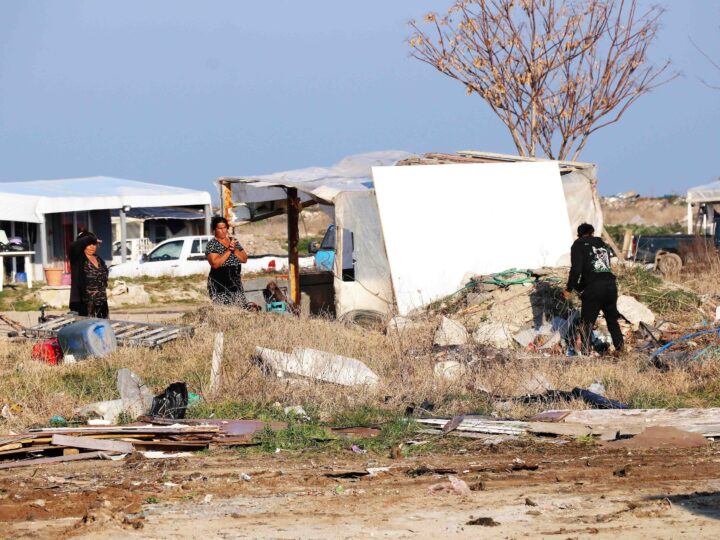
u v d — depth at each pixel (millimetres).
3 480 28969
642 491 26578
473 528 23016
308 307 65625
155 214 132250
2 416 37438
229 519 24312
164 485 28094
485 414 38375
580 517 23844
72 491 27422
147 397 38812
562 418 36906
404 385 41469
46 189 114000
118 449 32438
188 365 44156
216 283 57281
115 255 123375
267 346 46281
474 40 90375
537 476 28828
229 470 30156
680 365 45438
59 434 32625
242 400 39656
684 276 72375
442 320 53188
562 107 90875
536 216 64750
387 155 70312
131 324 52406
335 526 23469
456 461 31312
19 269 106562
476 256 62781
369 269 61625
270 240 144750
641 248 96938
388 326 56062
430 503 25703
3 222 107000
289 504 25844
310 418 37656
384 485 27984
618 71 90125
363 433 35375
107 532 23094
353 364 43000
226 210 65500
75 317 54406
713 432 34219
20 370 44062
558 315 56188
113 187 119750
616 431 34844
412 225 62125
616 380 43688
